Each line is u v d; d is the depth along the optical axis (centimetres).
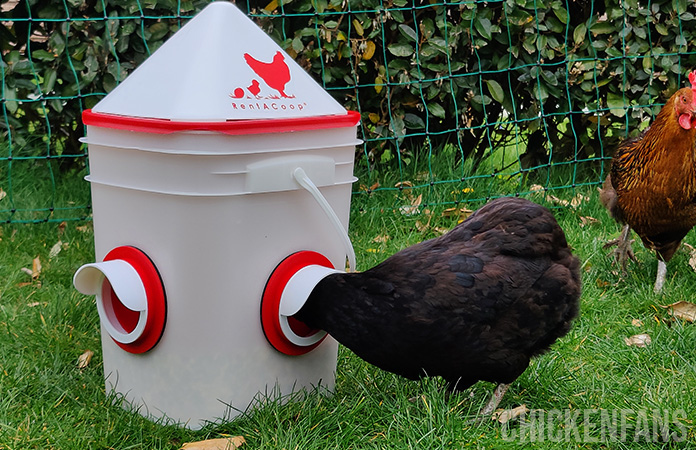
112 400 148
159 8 217
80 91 220
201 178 135
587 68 229
